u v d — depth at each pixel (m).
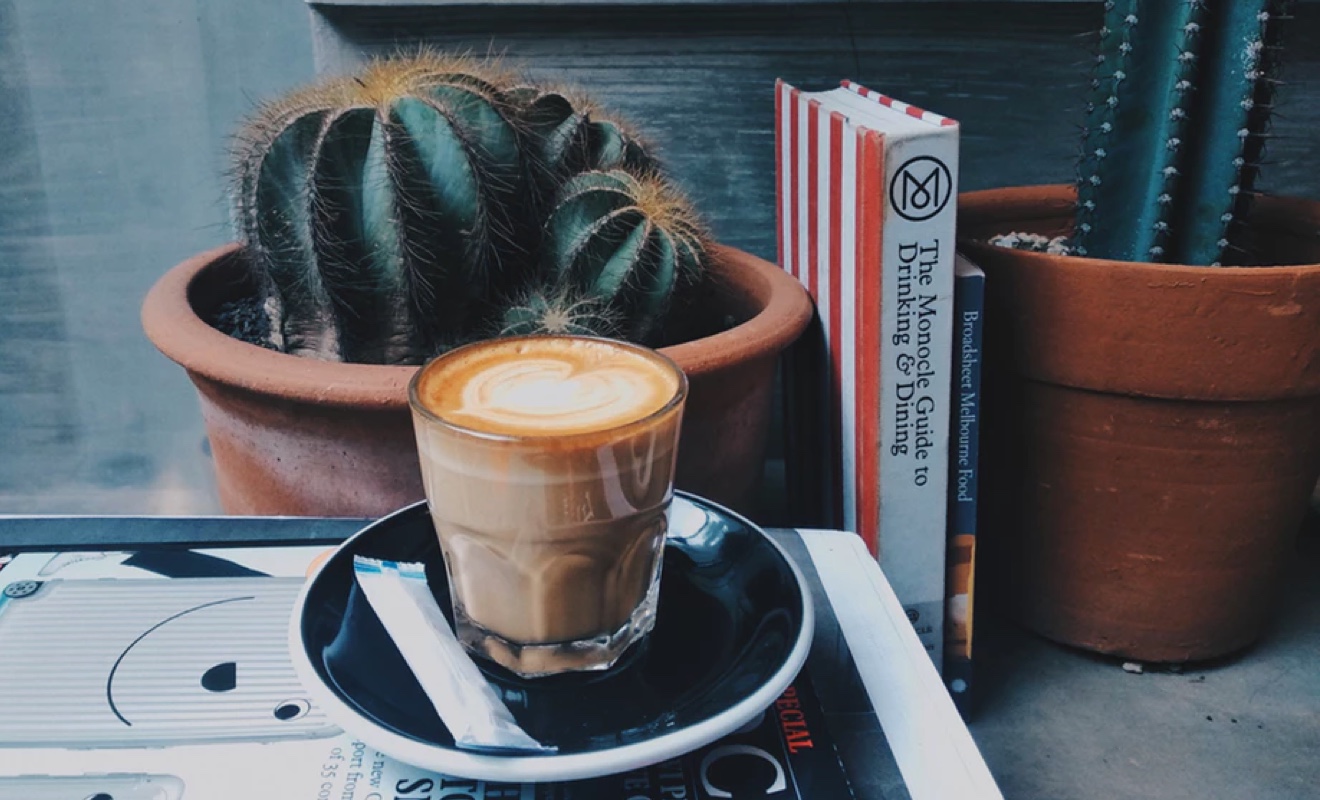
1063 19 0.91
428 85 0.63
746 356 0.61
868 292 0.63
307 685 0.36
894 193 0.60
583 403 0.40
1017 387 0.72
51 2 0.88
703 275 0.70
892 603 0.50
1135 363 0.66
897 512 0.67
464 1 0.87
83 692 0.40
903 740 0.40
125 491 1.05
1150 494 0.70
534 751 0.33
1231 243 0.70
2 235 0.95
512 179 0.64
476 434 0.36
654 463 0.39
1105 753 0.68
